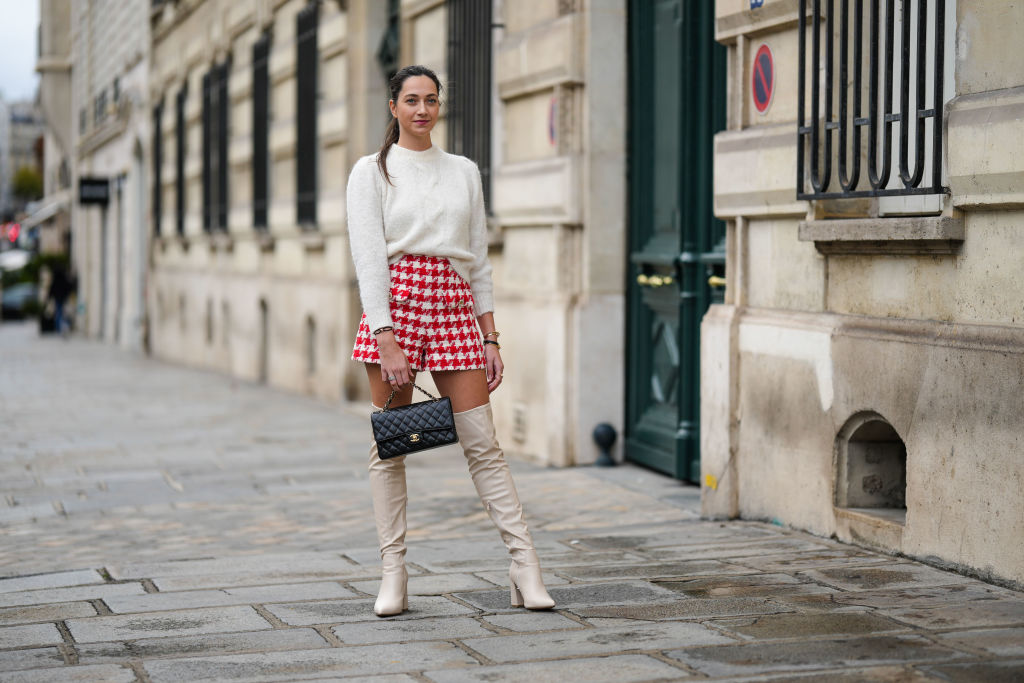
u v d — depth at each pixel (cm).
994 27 492
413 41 1248
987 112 491
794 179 619
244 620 481
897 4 580
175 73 2412
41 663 426
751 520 667
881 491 597
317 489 865
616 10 884
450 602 503
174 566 599
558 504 761
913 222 523
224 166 2020
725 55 766
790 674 388
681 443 805
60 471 974
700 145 793
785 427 633
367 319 471
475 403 487
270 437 1169
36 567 636
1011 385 479
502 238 1010
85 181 3134
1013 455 480
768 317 650
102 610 505
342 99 1424
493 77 1030
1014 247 486
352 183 477
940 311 528
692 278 801
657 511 731
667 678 390
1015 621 443
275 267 1745
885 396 554
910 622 446
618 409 902
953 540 517
